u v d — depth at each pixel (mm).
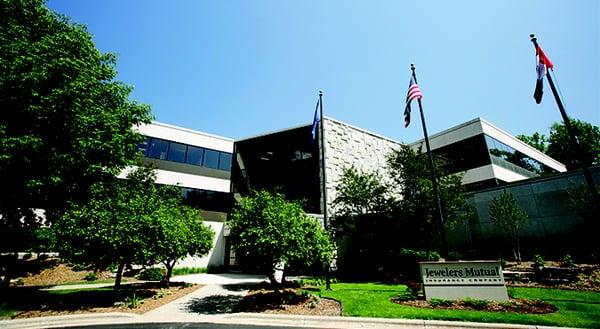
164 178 24531
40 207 13352
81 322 8648
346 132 26375
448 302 9273
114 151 13898
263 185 26031
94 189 12859
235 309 9961
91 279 17469
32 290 13602
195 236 16016
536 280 12523
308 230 11031
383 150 28828
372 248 18594
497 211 16359
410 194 17672
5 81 10430
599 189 14148
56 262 18219
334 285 14547
